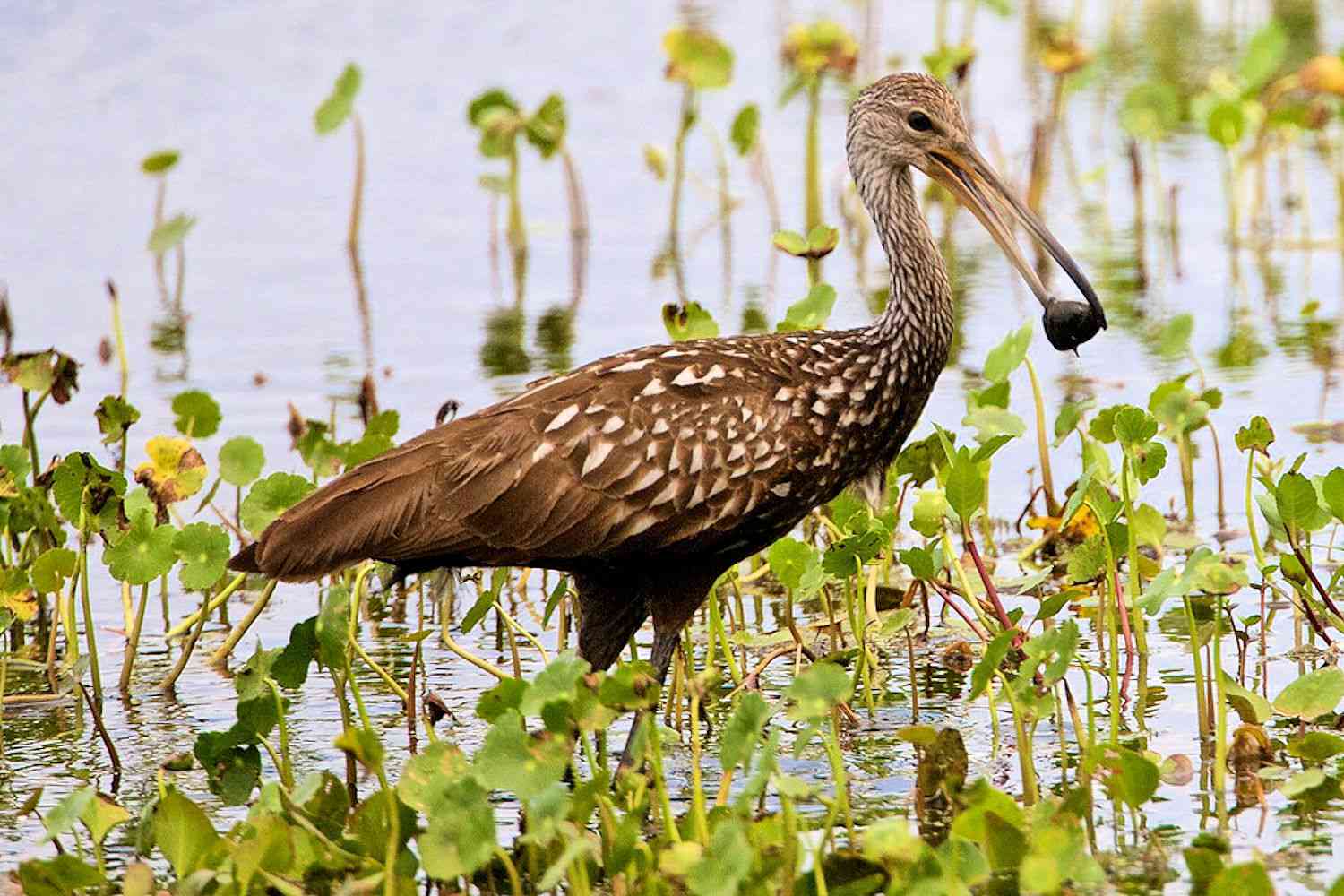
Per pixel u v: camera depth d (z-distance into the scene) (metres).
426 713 11.54
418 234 23.72
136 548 11.97
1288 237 22.45
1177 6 32.22
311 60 30.31
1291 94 25.08
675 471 10.89
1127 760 9.59
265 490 12.05
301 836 9.62
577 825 9.53
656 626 11.41
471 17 32.62
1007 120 26.41
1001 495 15.48
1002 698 11.09
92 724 12.09
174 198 24.81
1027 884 8.70
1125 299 20.25
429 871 8.86
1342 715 11.34
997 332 19.28
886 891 9.15
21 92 28.70
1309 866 9.62
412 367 18.66
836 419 11.38
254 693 10.33
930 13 32.50
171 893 9.66
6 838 10.54
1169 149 26.03
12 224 23.83
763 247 22.92
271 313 20.66
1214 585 10.45
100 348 18.88
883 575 12.91
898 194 12.10
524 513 10.74
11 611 12.11
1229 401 16.84
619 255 22.73
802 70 23.12
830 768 11.10
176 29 31.36
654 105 28.08
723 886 8.38
